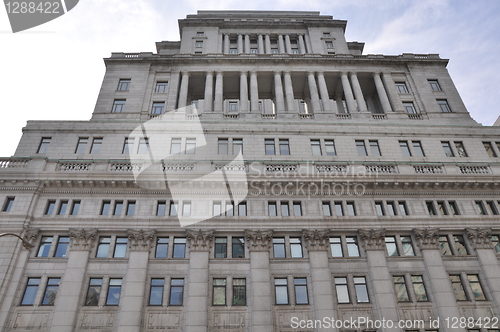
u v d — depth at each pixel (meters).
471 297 27.19
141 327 25.20
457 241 30.17
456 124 38.91
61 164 31.70
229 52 50.75
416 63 44.62
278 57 43.97
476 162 34.47
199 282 26.75
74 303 25.61
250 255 28.14
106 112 38.38
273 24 53.09
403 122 39.00
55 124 36.00
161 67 43.09
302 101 47.44
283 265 28.16
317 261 28.02
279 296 27.11
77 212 29.81
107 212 29.92
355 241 29.75
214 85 44.22
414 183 31.23
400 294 27.44
